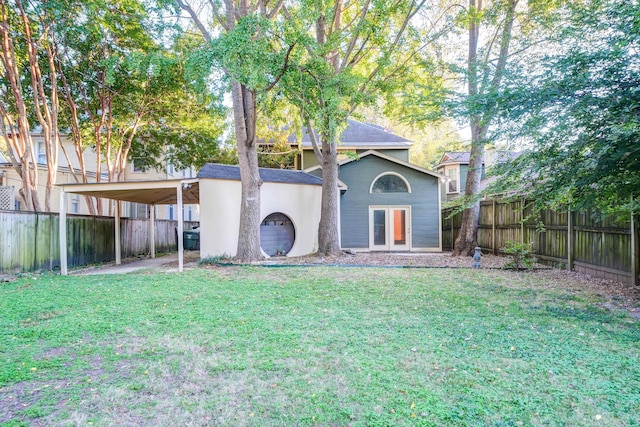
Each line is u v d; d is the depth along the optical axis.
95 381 3.09
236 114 10.48
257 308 5.38
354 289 6.71
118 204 12.20
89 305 5.65
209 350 3.74
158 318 4.89
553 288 6.71
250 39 7.92
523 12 10.11
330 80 9.09
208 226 11.17
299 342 3.92
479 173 12.30
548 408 2.58
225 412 2.59
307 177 14.05
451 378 3.05
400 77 11.83
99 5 10.30
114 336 4.19
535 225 10.23
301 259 11.48
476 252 9.66
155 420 2.51
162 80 12.95
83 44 12.22
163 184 9.58
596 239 7.80
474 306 5.42
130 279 8.06
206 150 16.89
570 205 6.63
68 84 13.18
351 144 18.42
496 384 2.94
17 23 10.78
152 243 14.24
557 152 5.52
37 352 3.74
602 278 7.59
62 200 9.48
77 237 11.06
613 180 5.36
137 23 11.62
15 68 10.37
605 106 4.79
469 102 5.95
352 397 2.76
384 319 4.77
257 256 10.77
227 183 11.53
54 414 2.58
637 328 4.36
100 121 13.64
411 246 15.91
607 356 3.49
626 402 2.65
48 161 11.45
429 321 4.67
